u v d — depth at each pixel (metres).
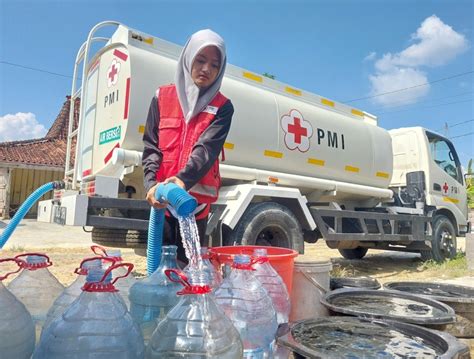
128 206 3.77
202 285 1.25
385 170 6.88
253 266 1.94
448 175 8.10
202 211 2.28
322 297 2.43
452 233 7.84
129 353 1.13
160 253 1.81
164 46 4.37
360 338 1.83
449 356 1.52
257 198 4.91
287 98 5.59
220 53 2.13
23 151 17.19
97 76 4.60
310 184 5.62
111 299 1.18
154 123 2.31
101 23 4.33
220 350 1.18
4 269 5.08
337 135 6.07
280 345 1.72
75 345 1.08
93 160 4.48
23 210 1.72
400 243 7.62
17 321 1.20
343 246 7.03
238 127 4.82
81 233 12.18
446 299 2.45
